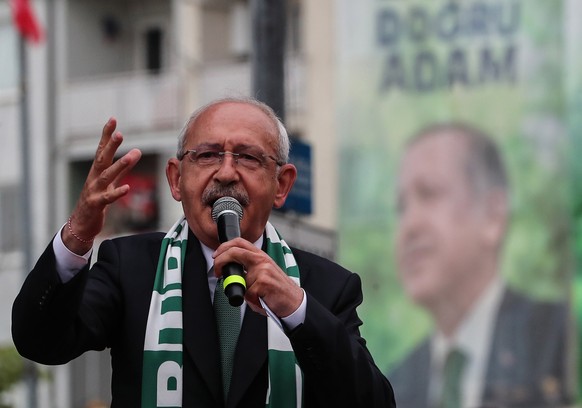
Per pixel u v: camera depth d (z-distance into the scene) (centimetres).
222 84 4809
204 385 930
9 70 5156
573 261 4094
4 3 5162
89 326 928
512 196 4147
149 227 4947
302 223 1994
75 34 5112
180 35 4909
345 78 4375
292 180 1013
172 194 1013
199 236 962
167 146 4869
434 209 4206
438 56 4259
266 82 2066
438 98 4241
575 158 4100
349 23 4375
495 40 4184
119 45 5197
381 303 4238
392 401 954
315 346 888
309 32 4459
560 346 4081
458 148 4206
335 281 991
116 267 964
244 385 928
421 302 4200
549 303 4100
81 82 5041
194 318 944
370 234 4288
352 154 4331
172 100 4888
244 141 955
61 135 5059
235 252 877
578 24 4103
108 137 890
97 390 4997
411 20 4291
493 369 4125
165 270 961
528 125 4138
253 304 891
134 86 4956
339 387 898
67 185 5053
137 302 948
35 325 896
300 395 941
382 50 4325
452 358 4156
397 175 4272
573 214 4091
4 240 5100
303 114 4431
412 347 4200
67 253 892
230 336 949
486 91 4184
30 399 3844
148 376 927
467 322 4156
